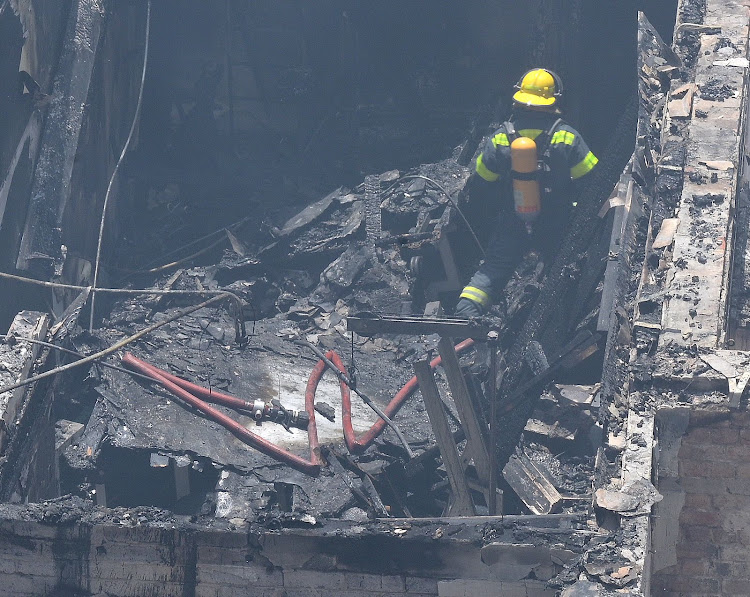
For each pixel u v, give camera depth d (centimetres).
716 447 2386
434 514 3541
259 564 2592
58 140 4109
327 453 3609
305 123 5366
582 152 3938
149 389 3831
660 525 2456
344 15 5322
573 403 3697
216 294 4369
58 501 2742
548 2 4688
